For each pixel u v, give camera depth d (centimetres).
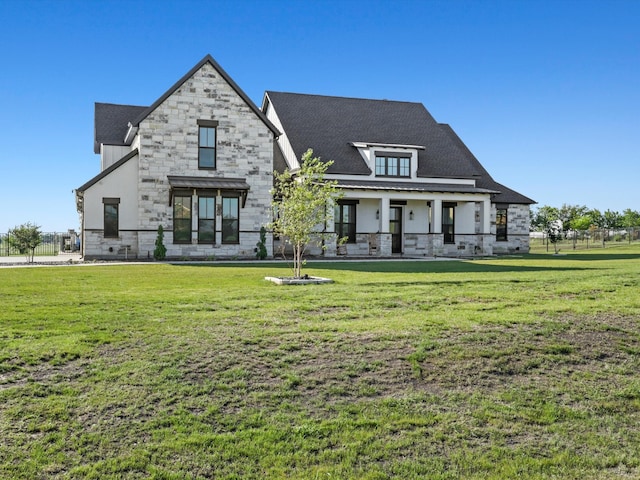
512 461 541
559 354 820
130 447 543
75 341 812
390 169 3253
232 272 1859
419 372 734
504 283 1468
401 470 520
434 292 1292
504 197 3647
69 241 3997
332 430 585
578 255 3244
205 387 671
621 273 1692
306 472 514
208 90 2694
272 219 2792
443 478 511
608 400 684
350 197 3038
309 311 1058
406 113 3756
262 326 922
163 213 2633
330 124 3428
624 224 6931
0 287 1384
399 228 3334
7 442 546
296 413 619
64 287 1388
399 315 1022
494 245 3634
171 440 555
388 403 648
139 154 2611
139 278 1633
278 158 3259
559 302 1160
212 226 2717
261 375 714
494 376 739
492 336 877
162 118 2627
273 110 3472
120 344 810
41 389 656
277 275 1736
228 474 507
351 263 2423
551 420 627
